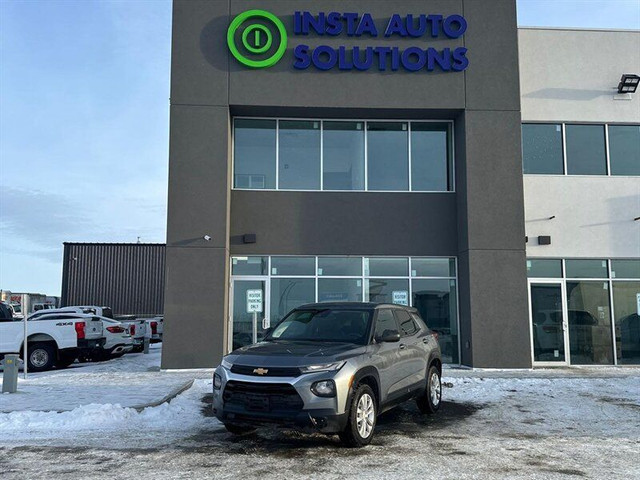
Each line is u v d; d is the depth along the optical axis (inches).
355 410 276.8
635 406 409.7
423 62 633.6
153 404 382.3
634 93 701.9
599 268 680.4
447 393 461.4
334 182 661.3
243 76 625.6
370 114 654.5
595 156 695.7
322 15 629.9
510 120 640.4
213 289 601.0
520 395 454.0
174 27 626.2
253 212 647.8
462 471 243.8
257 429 321.4
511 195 632.4
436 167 674.2
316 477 233.1
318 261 650.2
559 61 701.9
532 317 667.4
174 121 617.6
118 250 1435.8
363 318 328.5
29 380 524.1
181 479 231.5
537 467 251.8
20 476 235.8
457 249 660.1
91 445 288.8
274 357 279.1
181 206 608.4
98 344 698.2
